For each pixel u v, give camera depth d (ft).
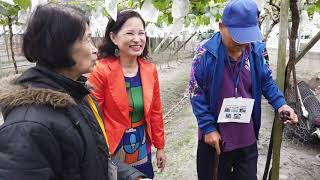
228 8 7.21
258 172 13.83
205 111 8.02
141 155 8.50
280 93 8.07
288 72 8.20
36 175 3.82
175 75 45.44
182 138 19.15
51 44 4.18
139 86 8.29
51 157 4.03
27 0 7.03
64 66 4.39
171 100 31.12
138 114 8.27
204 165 8.86
